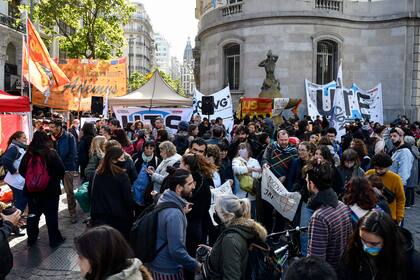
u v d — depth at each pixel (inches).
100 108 617.3
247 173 268.4
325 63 1007.6
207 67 1088.8
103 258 87.8
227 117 585.9
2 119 438.9
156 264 154.3
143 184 246.1
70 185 343.3
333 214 147.3
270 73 836.6
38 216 281.7
